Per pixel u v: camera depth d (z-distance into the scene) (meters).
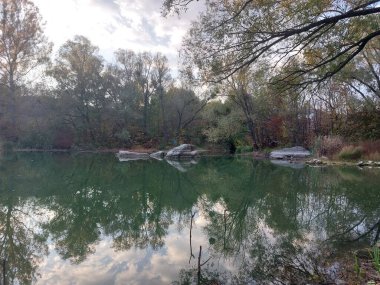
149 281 4.92
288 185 14.37
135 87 44.91
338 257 5.57
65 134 41.34
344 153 22.52
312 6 6.20
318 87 7.73
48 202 11.11
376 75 23.39
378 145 22.16
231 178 17.23
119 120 43.81
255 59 6.88
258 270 5.23
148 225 8.39
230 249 6.38
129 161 27.67
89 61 42.16
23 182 15.07
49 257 6.05
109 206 10.77
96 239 7.16
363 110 25.14
